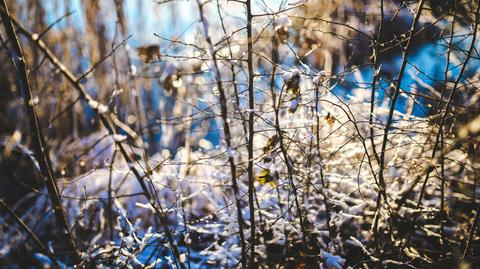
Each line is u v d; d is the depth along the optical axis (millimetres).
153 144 4660
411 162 2637
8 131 5020
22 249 3309
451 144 2344
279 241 2703
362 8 2902
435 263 2496
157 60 2404
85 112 5383
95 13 5230
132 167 2518
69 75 2643
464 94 2752
